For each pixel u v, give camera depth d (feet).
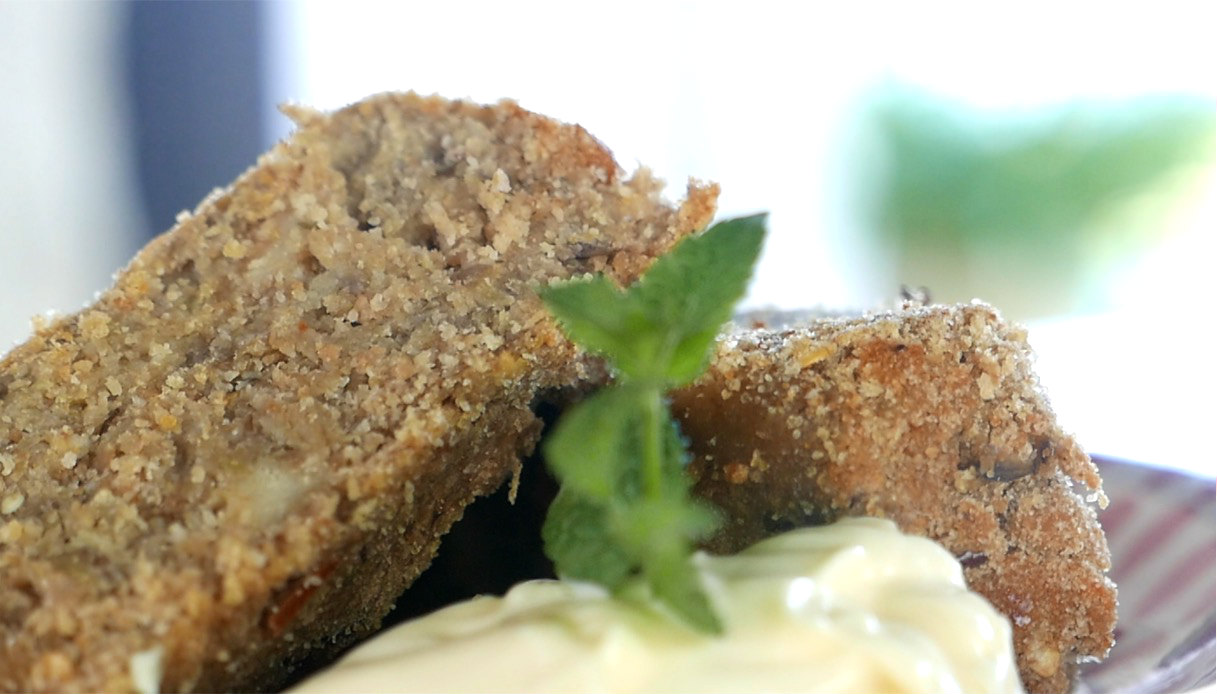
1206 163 1.36
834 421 0.52
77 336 0.54
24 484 0.50
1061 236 1.41
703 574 0.46
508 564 0.56
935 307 0.56
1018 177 1.43
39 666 0.43
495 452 0.55
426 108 0.56
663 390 0.47
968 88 1.46
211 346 0.54
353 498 0.49
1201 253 1.36
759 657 0.44
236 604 0.46
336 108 0.56
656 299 0.45
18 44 1.27
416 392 0.51
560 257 0.55
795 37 1.63
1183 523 0.62
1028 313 1.40
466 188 0.56
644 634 0.44
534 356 0.53
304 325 0.53
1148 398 0.81
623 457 0.45
